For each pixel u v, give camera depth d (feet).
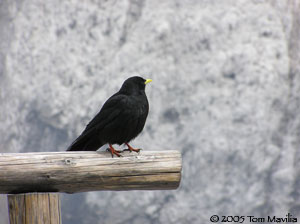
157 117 139.23
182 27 147.43
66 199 120.06
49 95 140.56
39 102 140.67
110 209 120.16
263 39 146.00
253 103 138.10
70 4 150.51
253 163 132.87
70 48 147.02
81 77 143.95
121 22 147.54
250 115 136.87
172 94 142.31
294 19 150.00
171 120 140.36
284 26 148.87
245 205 128.36
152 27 147.43
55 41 148.46
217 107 139.23
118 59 145.69
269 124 136.26
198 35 146.41
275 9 150.61
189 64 145.18
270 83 139.74
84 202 120.16
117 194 120.47
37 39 148.97
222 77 142.61
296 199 129.18
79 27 148.97
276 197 129.08
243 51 143.64
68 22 149.48
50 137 137.80
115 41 147.33
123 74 144.36
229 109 138.72
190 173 132.57
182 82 143.23
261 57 143.02
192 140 136.26
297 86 142.00
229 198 129.49
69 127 138.51
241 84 140.77
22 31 150.20
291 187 130.11
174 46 146.61
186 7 150.20
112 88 143.13
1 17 154.61
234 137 135.33
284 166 132.46
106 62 145.89
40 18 150.92
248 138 135.13
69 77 143.64
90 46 147.33
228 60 143.54
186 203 126.82
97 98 141.69
